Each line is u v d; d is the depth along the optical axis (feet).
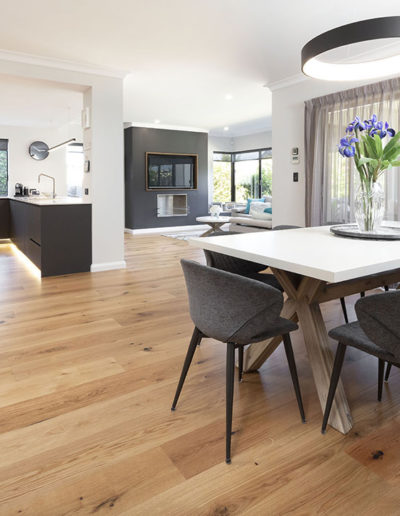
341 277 4.50
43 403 6.36
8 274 15.83
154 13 10.71
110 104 15.69
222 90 18.74
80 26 11.57
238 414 6.07
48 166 28.07
